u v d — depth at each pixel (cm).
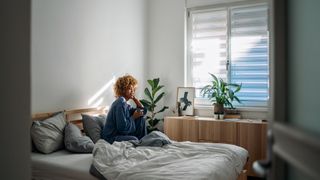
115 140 298
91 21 361
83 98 349
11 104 90
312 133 61
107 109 375
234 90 427
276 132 77
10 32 90
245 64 425
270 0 86
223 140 378
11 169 90
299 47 74
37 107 291
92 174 207
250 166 361
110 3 395
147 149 252
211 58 448
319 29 65
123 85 346
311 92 69
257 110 411
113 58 401
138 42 458
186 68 463
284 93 80
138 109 338
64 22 322
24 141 94
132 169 196
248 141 364
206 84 453
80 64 344
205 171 196
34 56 288
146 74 481
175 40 464
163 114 470
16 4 92
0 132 88
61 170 222
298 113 74
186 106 445
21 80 93
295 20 76
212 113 438
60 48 317
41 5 294
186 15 461
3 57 88
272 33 82
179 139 406
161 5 474
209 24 448
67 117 317
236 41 430
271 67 85
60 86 317
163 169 196
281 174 79
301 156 62
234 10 430
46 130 268
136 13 452
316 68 66
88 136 306
